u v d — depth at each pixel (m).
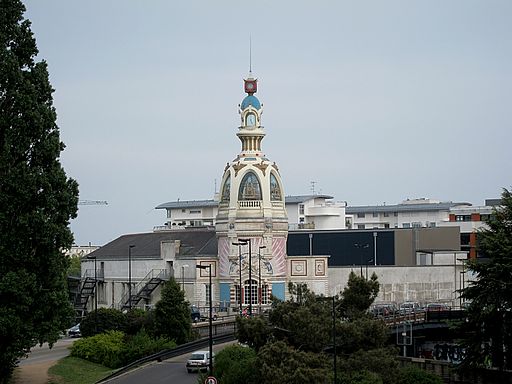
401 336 138.12
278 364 85.81
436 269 190.62
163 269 170.75
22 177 84.81
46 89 89.25
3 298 84.38
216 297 164.50
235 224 162.25
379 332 92.00
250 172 163.50
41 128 86.81
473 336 101.25
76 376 101.75
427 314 145.25
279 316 92.88
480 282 100.62
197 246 173.62
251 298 154.75
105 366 109.75
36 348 122.00
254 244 162.00
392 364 90.81
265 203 162.50
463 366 102.00
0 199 84.56
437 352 142.25
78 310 176.25
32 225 84.75
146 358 109.50
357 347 92.12
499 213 103.81
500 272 98.06
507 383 100.38
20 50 88.62
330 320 91.25
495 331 99.88
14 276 83.56
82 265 191.12
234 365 90.88
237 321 96.62
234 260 162.25
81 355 111.62
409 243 199.75
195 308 147.38
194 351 118.25
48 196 86.19
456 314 147.00
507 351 100.25
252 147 165.88
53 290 87.06
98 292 184.62
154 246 179.38
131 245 175.12
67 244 87.25
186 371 103.12
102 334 114.88
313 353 87.25
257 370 87.06
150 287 168.62
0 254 84.44
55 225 85.69
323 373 84.06
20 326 84.06
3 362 86.38
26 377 98.19
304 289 97.19
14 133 85.94
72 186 89.56
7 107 86.44
